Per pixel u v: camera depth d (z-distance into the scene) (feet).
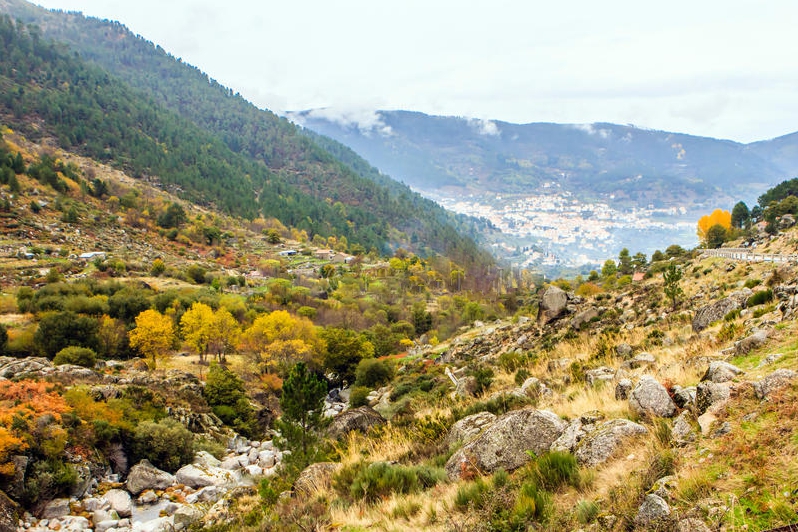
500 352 112.47
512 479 23.08
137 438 87.76
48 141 623.36
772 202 324.19
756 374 22.45
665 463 17.84
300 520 28.35
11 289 244.83
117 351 176.45
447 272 529.04
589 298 137.28
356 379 164.86
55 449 72.74
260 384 166.50
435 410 58.49
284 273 444.55
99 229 423.64
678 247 350.43
